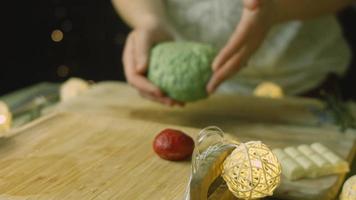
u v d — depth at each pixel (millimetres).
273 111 1146
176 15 1353
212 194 718
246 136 1027
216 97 1212
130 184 759
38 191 740
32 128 905
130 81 1079
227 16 1312
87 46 1987
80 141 875
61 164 805
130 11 1209
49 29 1963
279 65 1374
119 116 1122
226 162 698
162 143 818
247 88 1413
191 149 823
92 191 741
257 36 1050
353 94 1585
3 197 727
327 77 1392
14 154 828
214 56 1047
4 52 1986
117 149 853
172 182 765
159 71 1044
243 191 684
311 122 1097
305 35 1375
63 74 2023
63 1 1892
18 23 1934
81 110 1149
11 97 1294
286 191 824
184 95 1039
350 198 750
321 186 827
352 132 1039
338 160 864
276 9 1100
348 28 1630
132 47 1113
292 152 893
